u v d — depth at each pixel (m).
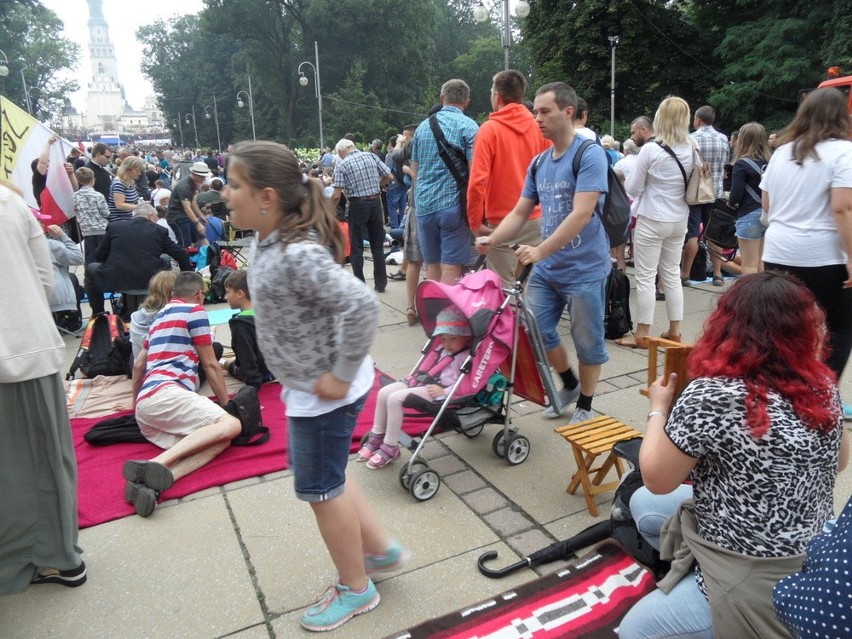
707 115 6.98
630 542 2.51
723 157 7.04
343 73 54.69
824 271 3.37
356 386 2.25
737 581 1.73
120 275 6.21
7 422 2.45
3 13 56.19
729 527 1.76
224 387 4.18
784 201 3.46
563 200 3.61
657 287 6.87
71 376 5.21
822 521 1.75
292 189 2.01
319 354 2.10
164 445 3.85
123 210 8.00
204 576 2.75
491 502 3.23
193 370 4.03
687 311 6.36
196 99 80.56
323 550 2.91
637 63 28.33
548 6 29.86
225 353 5.54
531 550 2.85
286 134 56.59
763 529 1.71
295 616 2.50
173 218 9.40
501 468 3.56
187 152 24.58
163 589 2.68
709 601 1.78
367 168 7.28
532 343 3.47
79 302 6.98
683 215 5.02
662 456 1.78
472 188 4.59
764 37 23.56
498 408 3.64
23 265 2.42
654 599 1.93
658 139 4.89
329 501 2.31
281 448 3.83
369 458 3.59
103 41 171.62
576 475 3.23
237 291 4.75
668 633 1.86
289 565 2.81
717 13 28.11
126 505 3.29
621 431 3.19
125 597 2.64
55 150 7.78
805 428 1.66
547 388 3.58
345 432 2.26
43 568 2.62
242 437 3.88
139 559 2.88
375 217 7.45
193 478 3.53
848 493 3.15
